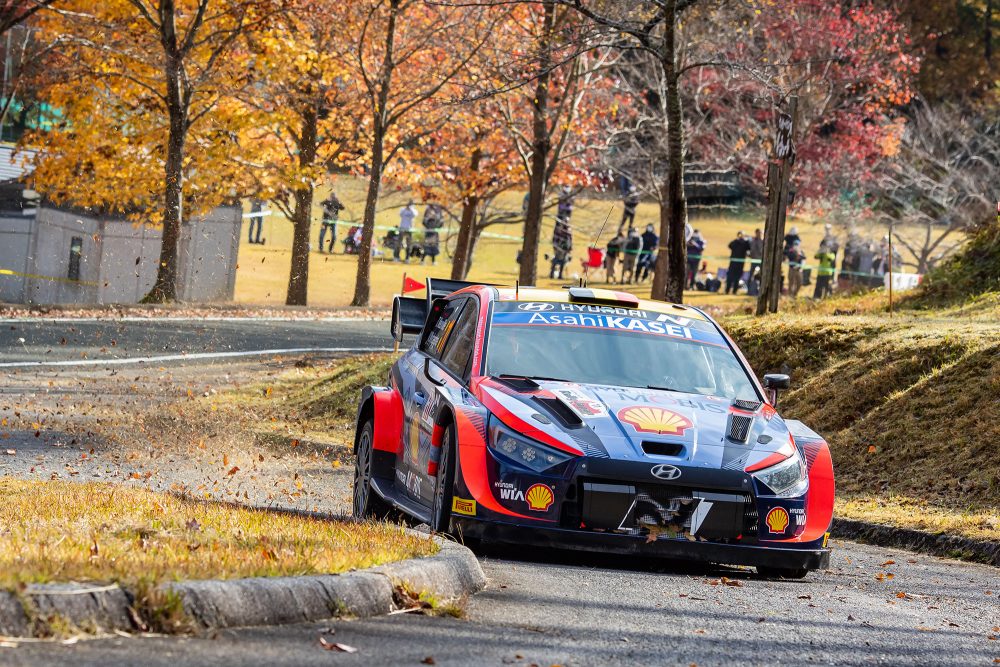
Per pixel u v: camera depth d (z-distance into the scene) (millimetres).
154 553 13773
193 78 84812
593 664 12141
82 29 82688
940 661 13570
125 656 10188
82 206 88250
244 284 104812
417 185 105438
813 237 144500
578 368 20219
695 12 88125
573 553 19359
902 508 28203
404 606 13742
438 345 22578
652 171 107812
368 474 22578
